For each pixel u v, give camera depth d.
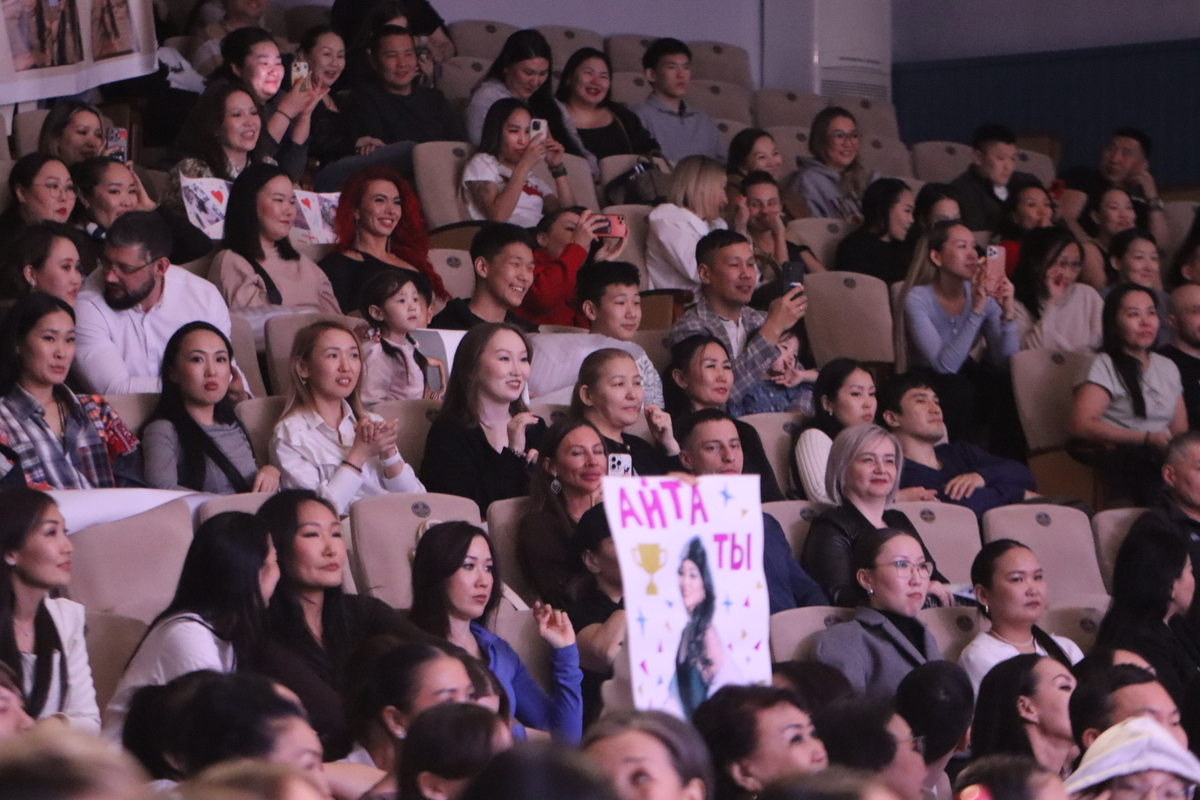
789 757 4.07
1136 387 9.47
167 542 5.92
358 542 6.25
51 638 4.89
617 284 8.79
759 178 10.84
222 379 6.85
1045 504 8.06
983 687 5.70
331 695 5.06
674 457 7.62
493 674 4.89
